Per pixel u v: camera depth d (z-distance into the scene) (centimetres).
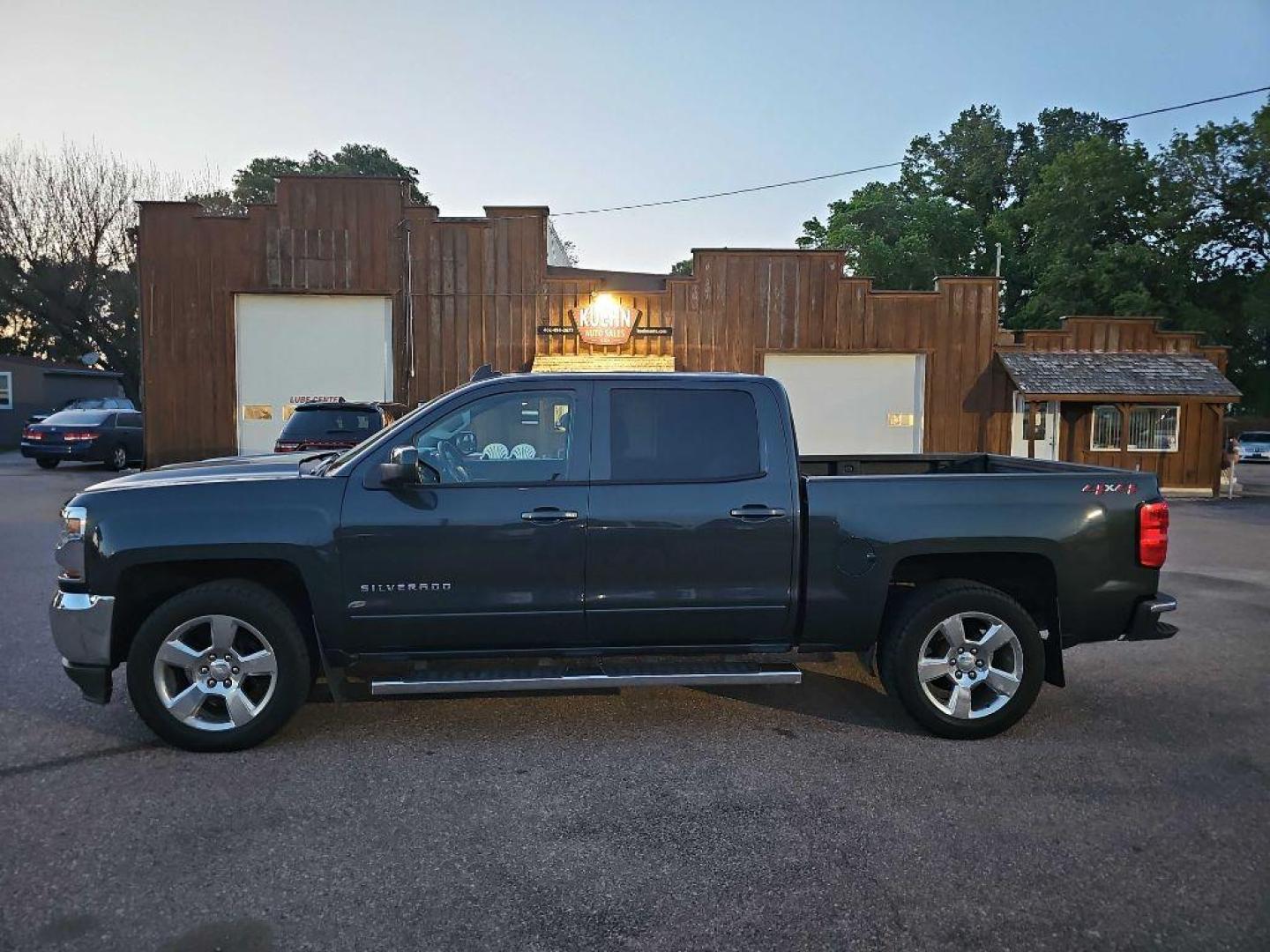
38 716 483
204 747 433
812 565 459
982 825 367
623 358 1831
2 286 3644
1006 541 459
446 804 382
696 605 455
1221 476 2080
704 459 462
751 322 1881
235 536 429
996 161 5294
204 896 306
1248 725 490
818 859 338
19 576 854
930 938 287
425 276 1825
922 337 1909
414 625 442
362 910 299
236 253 1786
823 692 543
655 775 416
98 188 3712
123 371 4016
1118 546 468
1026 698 462
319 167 5175
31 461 2467
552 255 2305
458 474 460
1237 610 790
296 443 1142
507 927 290
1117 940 287
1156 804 388
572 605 449
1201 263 3850
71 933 283
